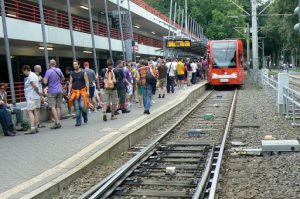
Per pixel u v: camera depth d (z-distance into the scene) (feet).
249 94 102.47
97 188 27.25
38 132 45.42
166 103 71.51
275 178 29.35
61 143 38.68
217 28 263.29
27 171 29.53
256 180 29.25
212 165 32.94
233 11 264.31
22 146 37.96
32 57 104.27
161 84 80.94
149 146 39.99
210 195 25.11
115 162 35.70
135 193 27.14
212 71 122.31
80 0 107.96
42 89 52.47
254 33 140.26
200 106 79.46
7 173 29.09
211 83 122.72
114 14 132.87
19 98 69.92
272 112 64.13
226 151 38.60
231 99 92.12
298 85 127.65
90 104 60.13
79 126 48.60
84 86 49.03
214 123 57.26
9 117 43.96
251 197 25.57
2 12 51.85
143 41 171.22
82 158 32.96
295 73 260.01
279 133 46.52
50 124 51.44
